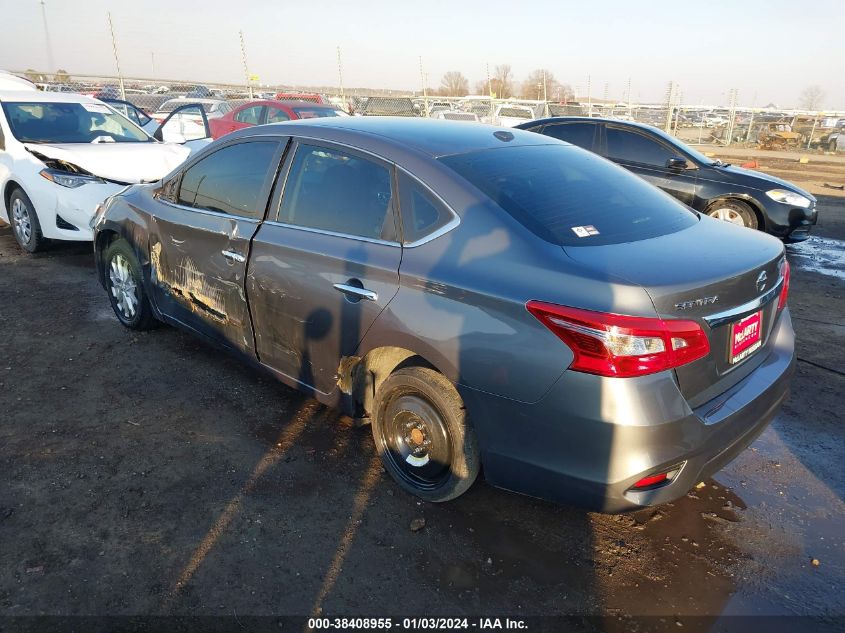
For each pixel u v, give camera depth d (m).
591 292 2.35
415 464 3.07
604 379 2.30
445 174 2.90
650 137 8.51
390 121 3.62
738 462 3.50
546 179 3.08
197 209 3.99
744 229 3.18
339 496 3.12
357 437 3.64
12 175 6.94
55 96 7.93
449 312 2.67
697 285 2.39
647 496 2.42
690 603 2.52
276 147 3.60
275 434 3.64
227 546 2.76
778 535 2.92
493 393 2.57
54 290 5.96
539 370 2.43
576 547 2.82
